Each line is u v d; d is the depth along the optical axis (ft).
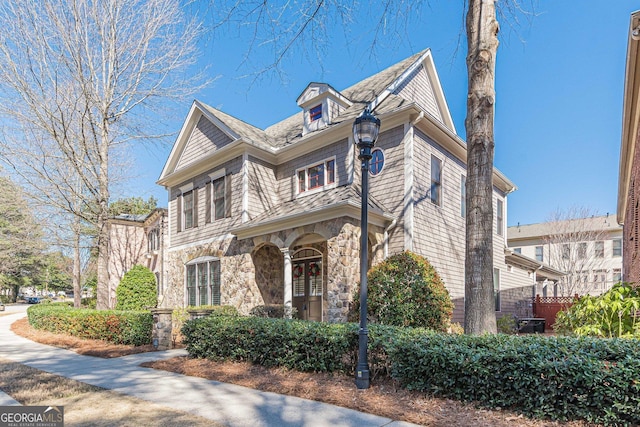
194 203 46.32
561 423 12.00
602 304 16.61
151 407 14.19
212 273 42.34
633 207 29.07
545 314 54.19
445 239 35.70
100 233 43.93
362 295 16.81
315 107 40.37
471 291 16.98
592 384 11.65
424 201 33.12
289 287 33.01
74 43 39.19
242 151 40.29
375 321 24.57
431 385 14.70
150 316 29.37
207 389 16.89
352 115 36.09
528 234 92.43
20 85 39.06
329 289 29.37
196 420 12.73
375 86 41.22
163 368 21.53
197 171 46.29
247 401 14.99
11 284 127.54
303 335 19.16
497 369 13.17
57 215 48.98
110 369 21.38
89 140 44.52
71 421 12.62
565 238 84.17
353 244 28.96
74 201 48.01
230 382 18.17
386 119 33.14
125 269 65.57
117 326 30.42
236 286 38.42
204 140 46.68
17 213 54.90
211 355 23.32
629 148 27.63
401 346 15.49
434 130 34.65
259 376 19.01
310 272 39.63
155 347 27.78
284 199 41.47
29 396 15.55
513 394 12.98
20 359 24.84
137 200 100.07
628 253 36.32
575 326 18.29
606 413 11.45
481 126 17.70
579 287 80.64
